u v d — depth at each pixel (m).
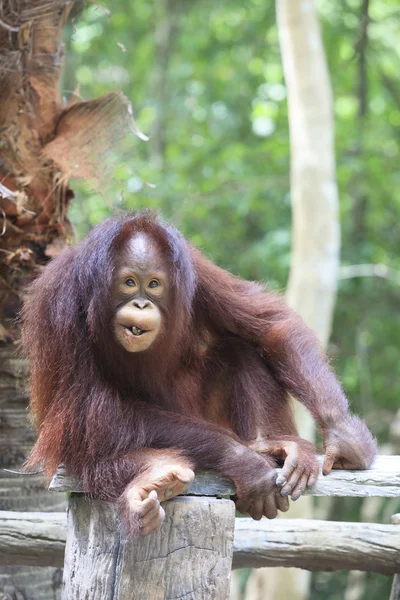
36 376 5.34
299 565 6.20
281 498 4.89
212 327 6.16
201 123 18.72
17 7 6.72
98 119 7.04
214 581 4.41
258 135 18.84
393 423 15.72
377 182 16.12
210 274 6.02
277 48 20.06
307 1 12.34
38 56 6.98
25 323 5.61
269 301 6.11
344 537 6.11
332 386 5.53
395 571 6.09
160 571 4.39
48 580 7.13
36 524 6.07
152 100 19.11
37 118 7.00
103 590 4.46
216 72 19.88
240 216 16.14
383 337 17.36
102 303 5.12
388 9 19.14
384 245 17.20
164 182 15.95
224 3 20.11
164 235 5.30
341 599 16.09
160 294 5.22
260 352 5.97
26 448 7.06
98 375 5.22
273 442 5.22
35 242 7.02
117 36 20.66
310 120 12.37
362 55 15.57
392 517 6.39
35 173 6.97
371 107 19.28
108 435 4.96
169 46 20.38
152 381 5.61
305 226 12.37
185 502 4.46
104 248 5.15
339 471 5.01
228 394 5.97
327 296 12.35
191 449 4.93
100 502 4.68
